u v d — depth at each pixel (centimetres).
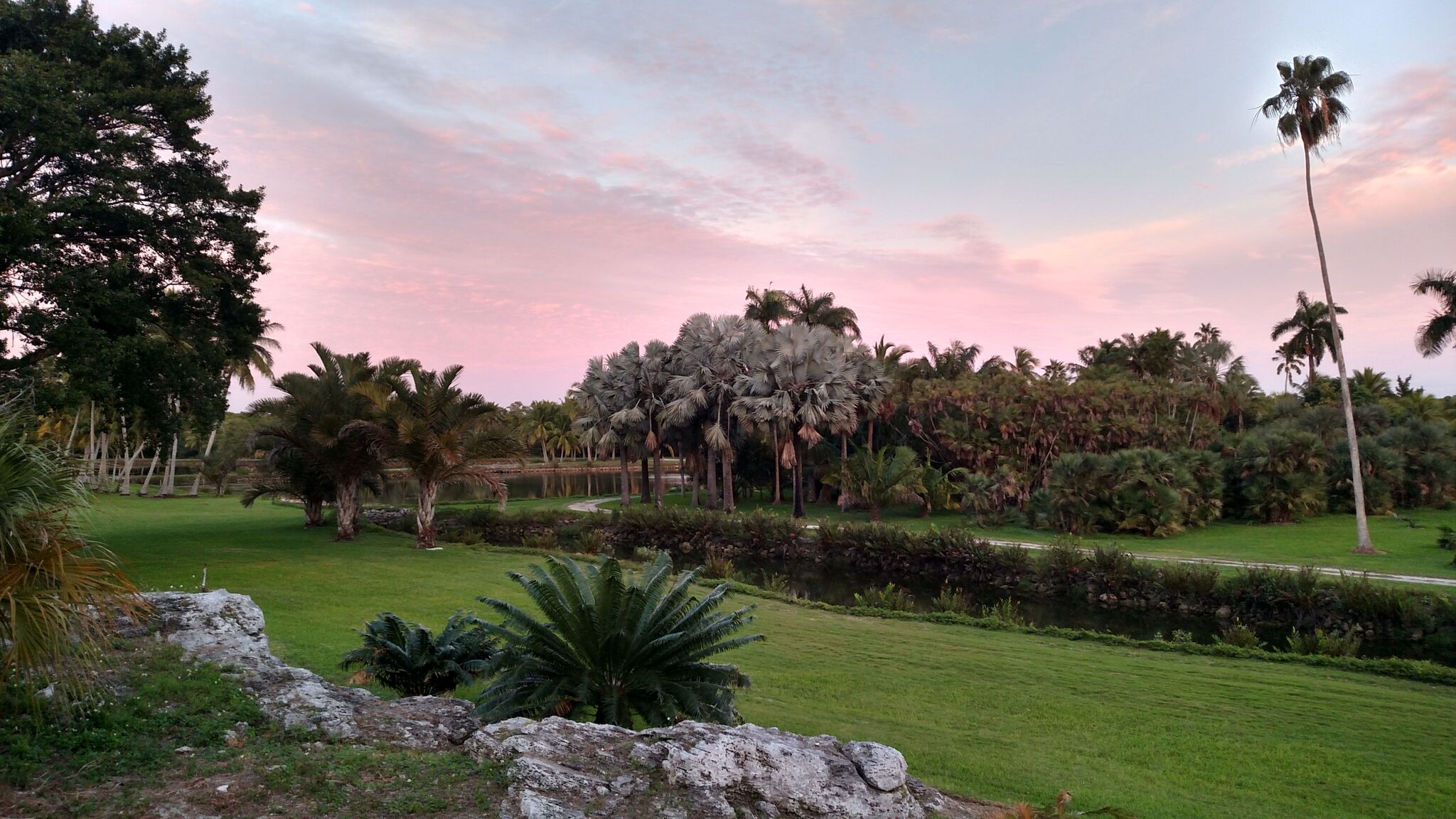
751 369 4631
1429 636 1950
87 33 2112
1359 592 2080
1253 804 824
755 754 595
